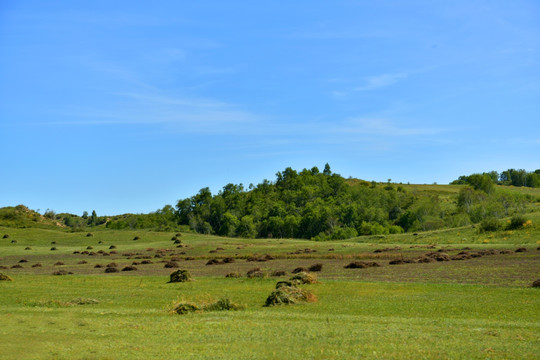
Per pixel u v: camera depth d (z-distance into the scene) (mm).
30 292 40344
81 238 136875
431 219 155750
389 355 15477
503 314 25219
